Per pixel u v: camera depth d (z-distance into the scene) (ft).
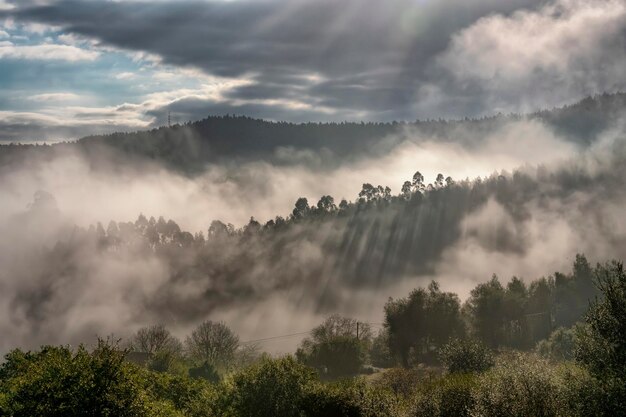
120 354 87.97
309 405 132.77
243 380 131.54
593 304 105.70
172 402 132.87
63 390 80.02
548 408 100.94
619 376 93.76
